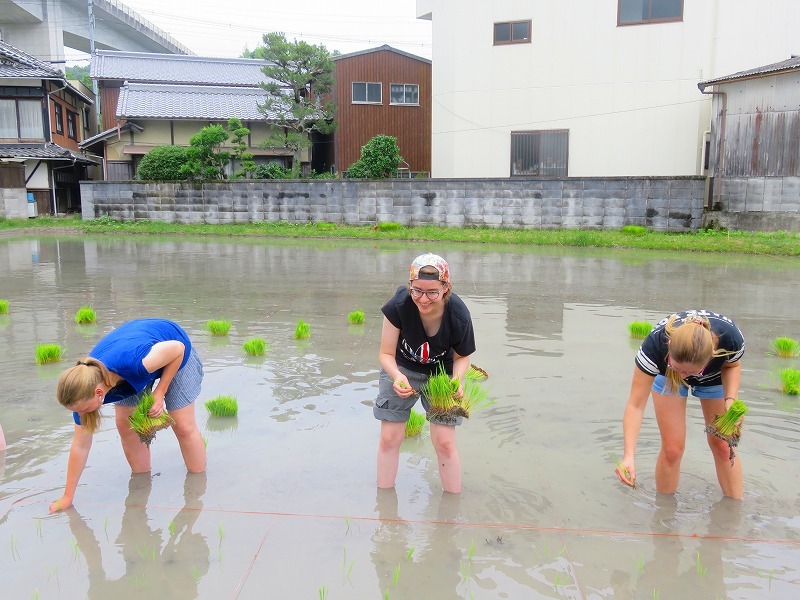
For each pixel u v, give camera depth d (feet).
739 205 52.90
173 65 90.27
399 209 62.18
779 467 11.49
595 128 60.44
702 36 56.49
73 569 8.48
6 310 24.58
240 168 80.48
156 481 10.91
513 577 8.29
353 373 16.81
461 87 63.82
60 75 76.02
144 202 67.26
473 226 60.39
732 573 8.43
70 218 72.69
